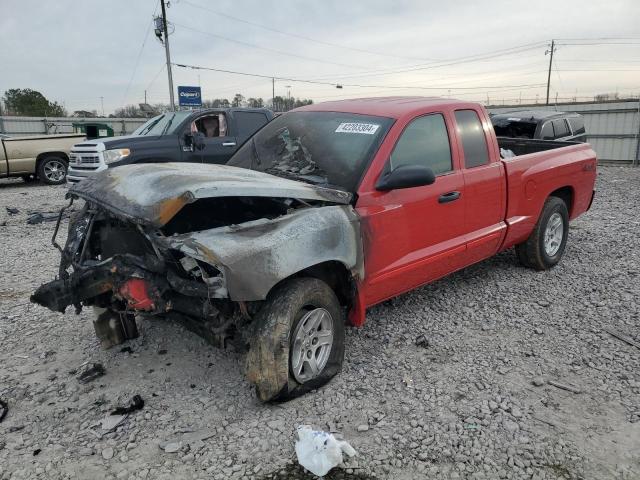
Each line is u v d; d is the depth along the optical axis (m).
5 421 3.23
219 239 3.02
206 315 3.03
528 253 5.88
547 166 5.65
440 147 4.50
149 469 2.79
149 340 4.27
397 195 4.03
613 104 19.92
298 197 3.43
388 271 4.02
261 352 3.17
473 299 5.17
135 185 3.39
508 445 2.99
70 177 10.41
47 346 4.23
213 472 2.77
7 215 10.27
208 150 10.45
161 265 3.13
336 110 4.66
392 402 3.40
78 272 3.41
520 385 3.62
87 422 3.21
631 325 4.57
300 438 2.91
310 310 3.41
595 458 2.89
